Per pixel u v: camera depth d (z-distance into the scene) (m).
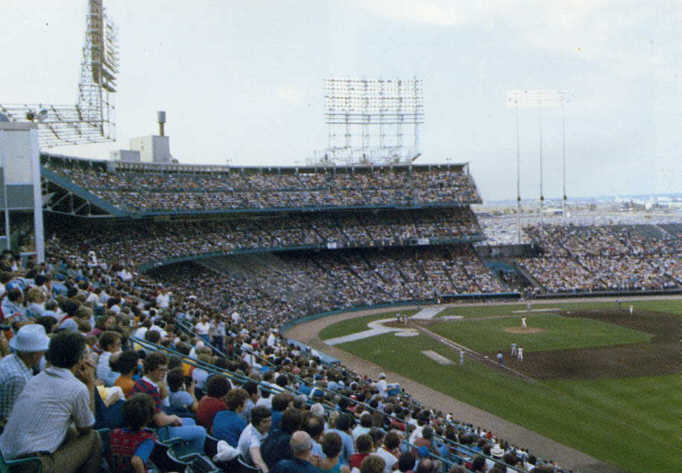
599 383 43.66
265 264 87.50
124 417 7.20
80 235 63.41
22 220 33.09
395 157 106.06
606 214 178.38
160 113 89.62
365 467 7.84
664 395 40.03
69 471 6.47
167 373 10.95
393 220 100.12
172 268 73.56
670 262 101.00
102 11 46.91
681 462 28.91
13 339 7.58
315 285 85.56
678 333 61.69
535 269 100.69
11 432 6.38
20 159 33.00
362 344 60.16
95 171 70.19
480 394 41.56
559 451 30.53
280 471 7.00
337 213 99.25
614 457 29.67
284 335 65.19
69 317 13.10
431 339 61.91
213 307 65.06
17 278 16.91
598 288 94.56
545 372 47.31
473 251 102.69
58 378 6.62
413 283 91.88
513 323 70.44
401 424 19.91
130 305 22.00
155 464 7.76
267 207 88.00
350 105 103.81
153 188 76.62
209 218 85.19
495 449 22.11
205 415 10.07
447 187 101.69
